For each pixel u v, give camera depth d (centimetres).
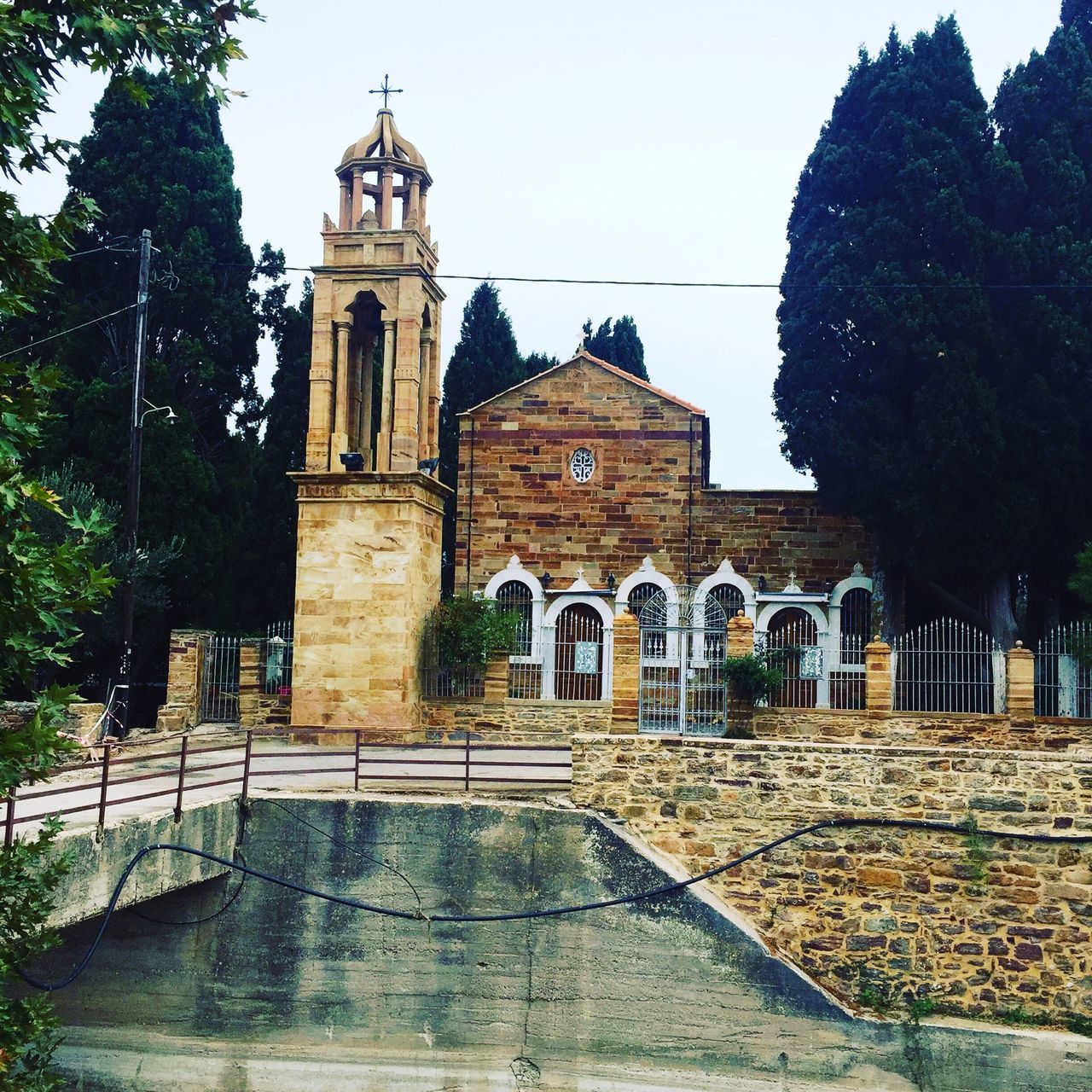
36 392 979
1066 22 3394
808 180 3275
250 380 4188
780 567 3203
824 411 3036
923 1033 1623
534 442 3319
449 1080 1672
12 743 955
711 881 1759
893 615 3020
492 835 1750
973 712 2506
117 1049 1689
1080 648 2425
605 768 1794
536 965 1703
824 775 1761
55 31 1043
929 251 2975
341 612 2575
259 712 2664
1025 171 2972
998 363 2856
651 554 3247
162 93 4012
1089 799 1695
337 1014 1708
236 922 1727
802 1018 1641
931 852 1720
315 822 1772
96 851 1391
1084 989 1652
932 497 2830
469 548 3306
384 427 2675
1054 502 2834
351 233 2702
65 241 1029
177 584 3500
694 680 2536
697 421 3269
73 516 1018
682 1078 1644
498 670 2625
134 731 2567
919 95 3069
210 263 3931
